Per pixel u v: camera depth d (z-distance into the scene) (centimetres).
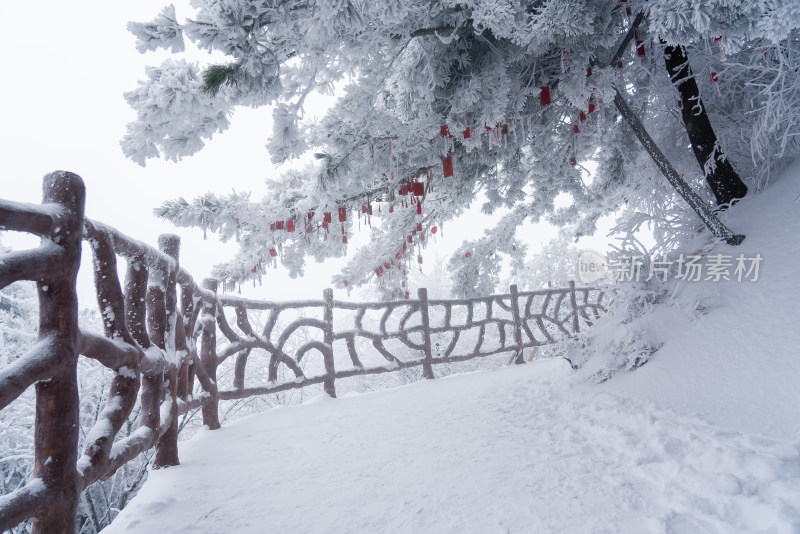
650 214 547
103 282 228
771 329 353
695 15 245
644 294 466
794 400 289
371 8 254
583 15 325
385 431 405
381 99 466
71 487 174
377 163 437
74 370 178
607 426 336
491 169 645
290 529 226
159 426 286
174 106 245
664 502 220
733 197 509
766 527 185
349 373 641
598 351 463
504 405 455
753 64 460
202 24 237
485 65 412
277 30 247
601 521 209
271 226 513
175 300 332
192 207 479
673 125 565
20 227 158
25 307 852
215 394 455
